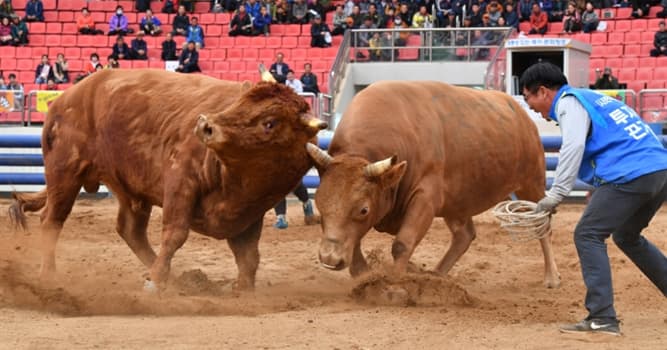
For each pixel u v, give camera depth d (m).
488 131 13.57
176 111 12.42
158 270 11.88
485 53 38.44
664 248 17.89
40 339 9.30
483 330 10.07
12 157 24.30
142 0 47.00
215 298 12.07
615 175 9.85
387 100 12.47
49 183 13.70
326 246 11.09
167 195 12.09
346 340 9.45
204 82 12.70
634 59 40.47
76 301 11.07
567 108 9.97
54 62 43.12
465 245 14.63
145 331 9.74
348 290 13.24
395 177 11.26
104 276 13.95
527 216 10.17
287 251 17.52
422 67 39.09
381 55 39.44
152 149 12.55
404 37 39.22
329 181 11.29
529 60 37.19
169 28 46.09
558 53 36.62
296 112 11.01
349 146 11.92
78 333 9.61
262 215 12.52
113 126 12.92
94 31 45.38
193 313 10.97
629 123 10.02
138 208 13.38
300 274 14.94
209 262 16.14
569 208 23.44
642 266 10.72
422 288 11.86
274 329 9.92
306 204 20.81
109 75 13.41
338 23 43.56
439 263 14.55
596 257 9.91
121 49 42.19
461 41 38.66
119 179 13.19
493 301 12.35
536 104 10.29
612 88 36.44
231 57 43.34
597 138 9.98
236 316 10.83
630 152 9.90
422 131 12.55
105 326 10.02
